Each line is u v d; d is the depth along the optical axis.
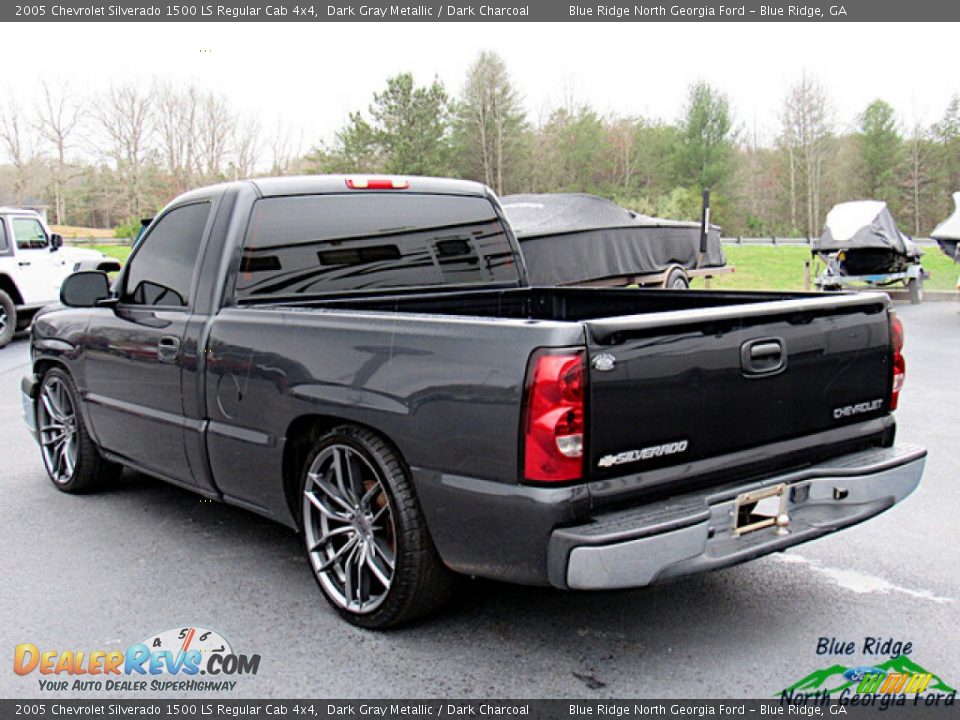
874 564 4.24
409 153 47.50
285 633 3.55
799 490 3.37
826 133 60.28
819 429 3.49
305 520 3.78
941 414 7.81
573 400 2.78
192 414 4.30
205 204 4.42
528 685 3.12
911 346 12.33
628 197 60.59
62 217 53.62
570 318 5.25
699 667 3.23
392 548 3.49
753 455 3.26
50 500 5.46
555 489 2.82
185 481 4.56
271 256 4.30
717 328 3.11
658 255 13.96
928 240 42.19
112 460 5.21
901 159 62.06
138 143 51.44
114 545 4.61
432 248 4.94
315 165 50.97
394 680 3.17
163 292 4.57
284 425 3.75
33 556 4.45
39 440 5.77
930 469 5.98
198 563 4.34
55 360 5.44
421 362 3.18
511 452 2.89
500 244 5.30
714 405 3.11
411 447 3.21
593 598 3.86
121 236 41.53
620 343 2.87
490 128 59.25
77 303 4.79
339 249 4.54
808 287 20.66
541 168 62.94
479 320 3.04
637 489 2.94
